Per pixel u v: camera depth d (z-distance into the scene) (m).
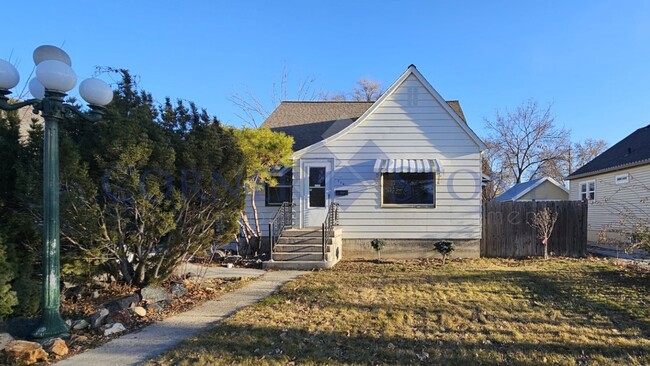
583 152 46.84
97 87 5.62
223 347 5.23
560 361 4.82
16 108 5.31
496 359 4.87
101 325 6.06
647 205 17.80
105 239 6.91
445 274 10.26
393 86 13.95
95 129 7.23
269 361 4.80
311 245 12.19
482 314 6.71
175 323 6.33
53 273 5.53
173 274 9.34
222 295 8.24
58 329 5.53
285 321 6.34
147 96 8.91
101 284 8.02
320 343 5.38
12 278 5.73
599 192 22.09
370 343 5.39
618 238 18.72
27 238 6.22
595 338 5.57
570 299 7.66
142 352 5.13
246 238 14.05
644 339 5.54
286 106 19.03
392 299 7.67
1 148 6.19
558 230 14.34
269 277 10.21
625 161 19.45
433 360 4.84
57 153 5.53
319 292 8.27
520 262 12.77
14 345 4.86
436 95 13.81
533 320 6.40
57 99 5.40
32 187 5.70
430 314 6.70
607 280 9.29
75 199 6.12
